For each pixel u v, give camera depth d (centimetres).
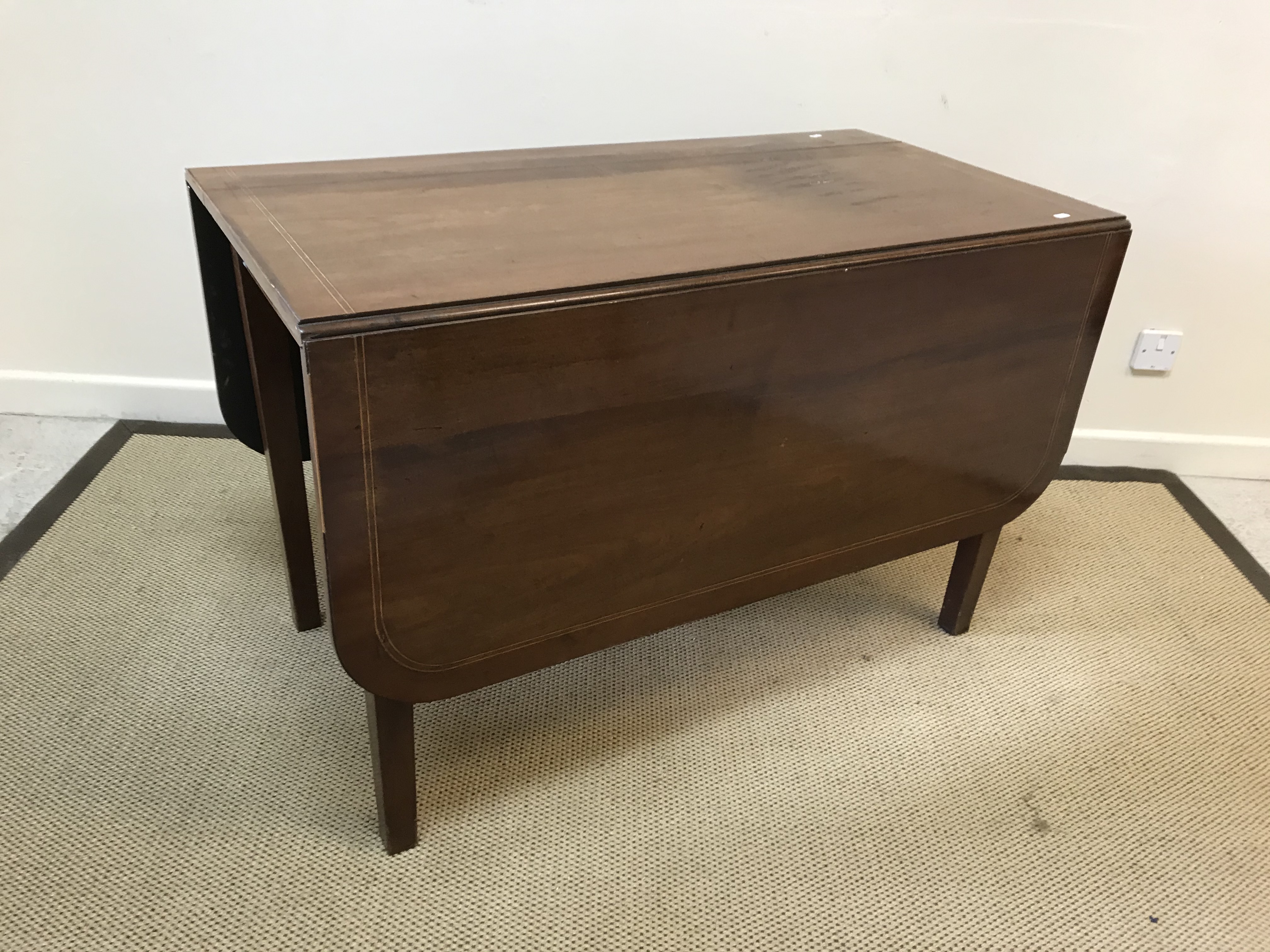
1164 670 149
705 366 99
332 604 89
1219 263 179
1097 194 173
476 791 120
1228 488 200
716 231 107
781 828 118
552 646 107
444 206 111
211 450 186
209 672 136
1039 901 111
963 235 110
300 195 112
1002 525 141
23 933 100
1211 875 115
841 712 137
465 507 92
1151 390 194
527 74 160
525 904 107
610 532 103
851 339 107
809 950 104
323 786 120
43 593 148
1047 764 130
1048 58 161
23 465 177
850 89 165
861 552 127
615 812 119
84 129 162
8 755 120
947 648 151
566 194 119
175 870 108
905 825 119
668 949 103
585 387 93
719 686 141
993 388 123
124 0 151
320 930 103
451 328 83
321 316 78
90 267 176
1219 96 163
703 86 163
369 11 153
